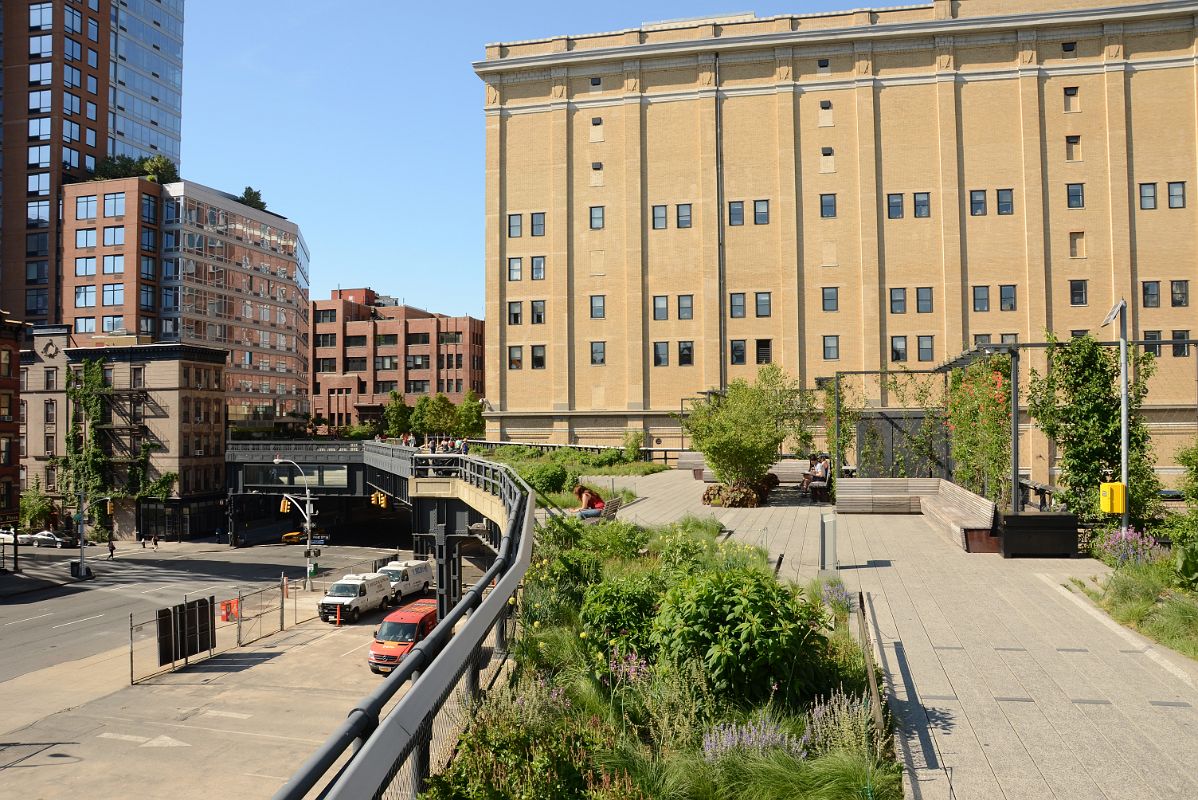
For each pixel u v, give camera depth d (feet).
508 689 20.83
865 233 175.11
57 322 263.49
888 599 36.29
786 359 176.65
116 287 254.68
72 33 271.28
